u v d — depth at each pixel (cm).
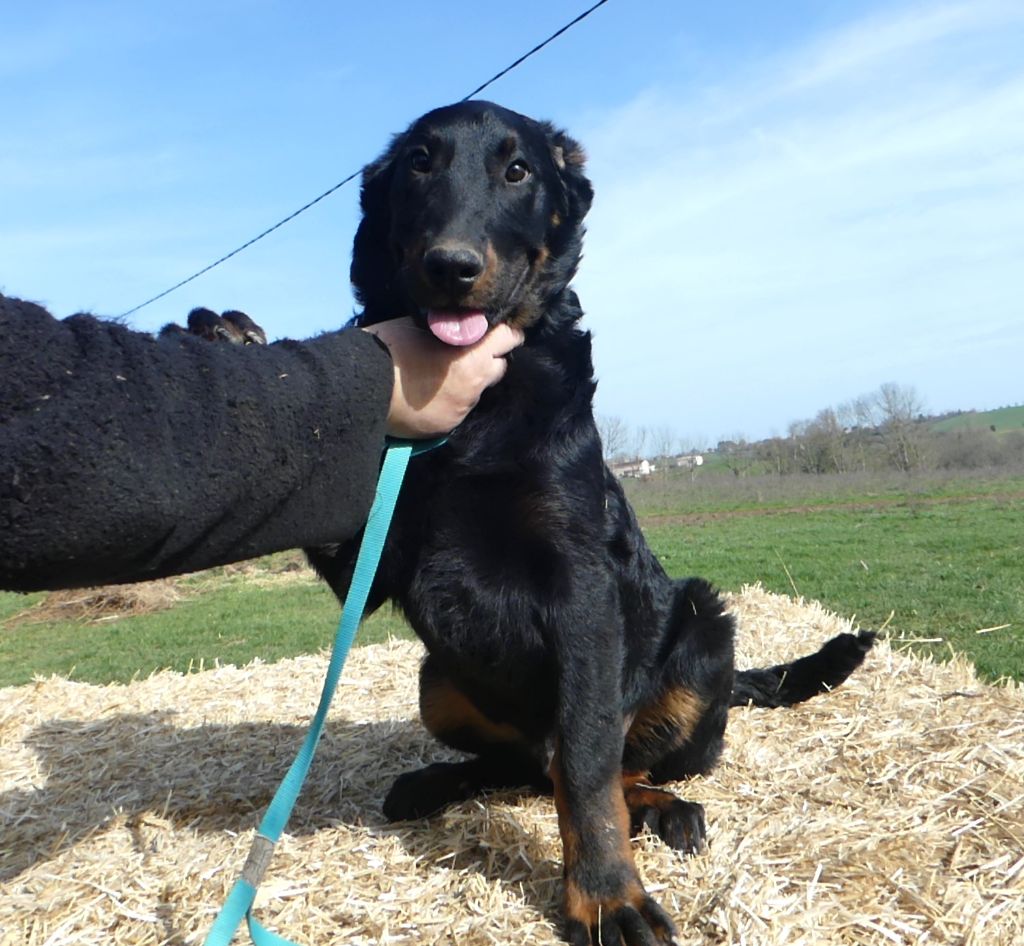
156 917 65
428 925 61
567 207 83
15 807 92
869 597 229
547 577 67
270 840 50
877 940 58
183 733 113
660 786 85
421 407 54
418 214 74
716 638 83
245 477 43
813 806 77
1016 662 152
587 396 74
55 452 37
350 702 125
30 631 311
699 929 60
